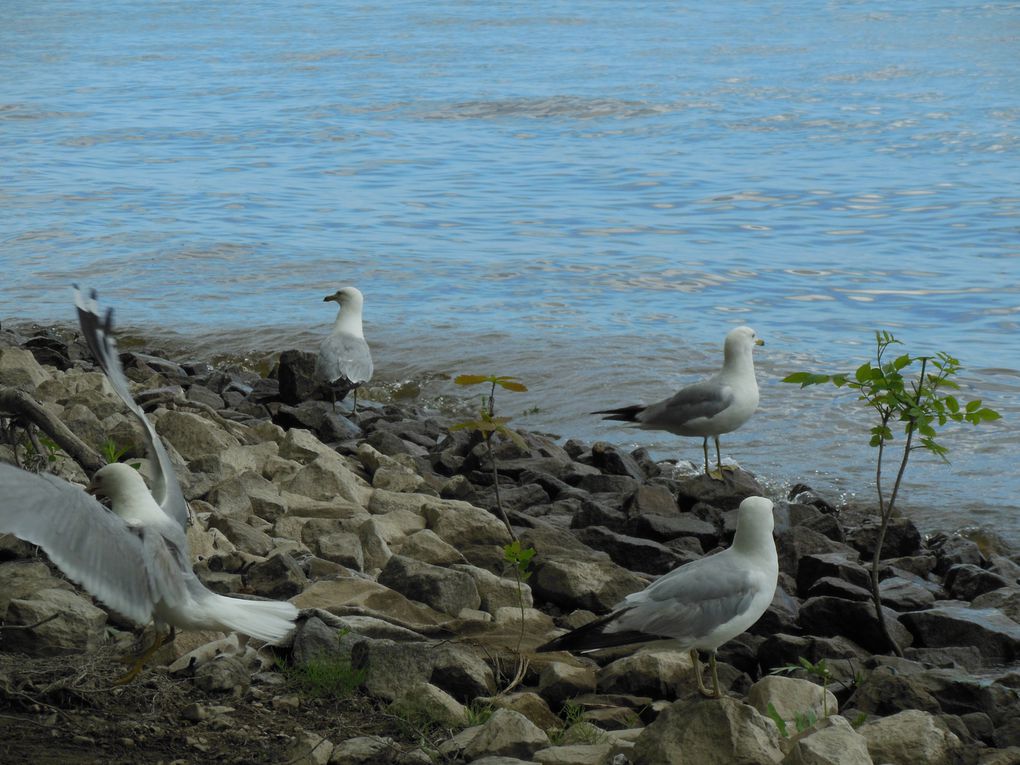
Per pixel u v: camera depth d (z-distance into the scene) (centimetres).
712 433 1334
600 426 1662
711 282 2373
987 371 1831
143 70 6619
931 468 1492
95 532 600
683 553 1113
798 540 1170
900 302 2239
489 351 1920
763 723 704
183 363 1894
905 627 992
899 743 746
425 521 1118
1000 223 2912
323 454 1305
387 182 3512
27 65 6912
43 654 803
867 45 7212
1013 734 814
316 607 888
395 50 7362
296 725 758
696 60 6544
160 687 781
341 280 2369
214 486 1109
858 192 3303
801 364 1862
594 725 782
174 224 2847
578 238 2758
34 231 2753
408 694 780
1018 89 5203
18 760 681
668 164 3794
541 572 982
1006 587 1091
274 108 5081
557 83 5619
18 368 1401
